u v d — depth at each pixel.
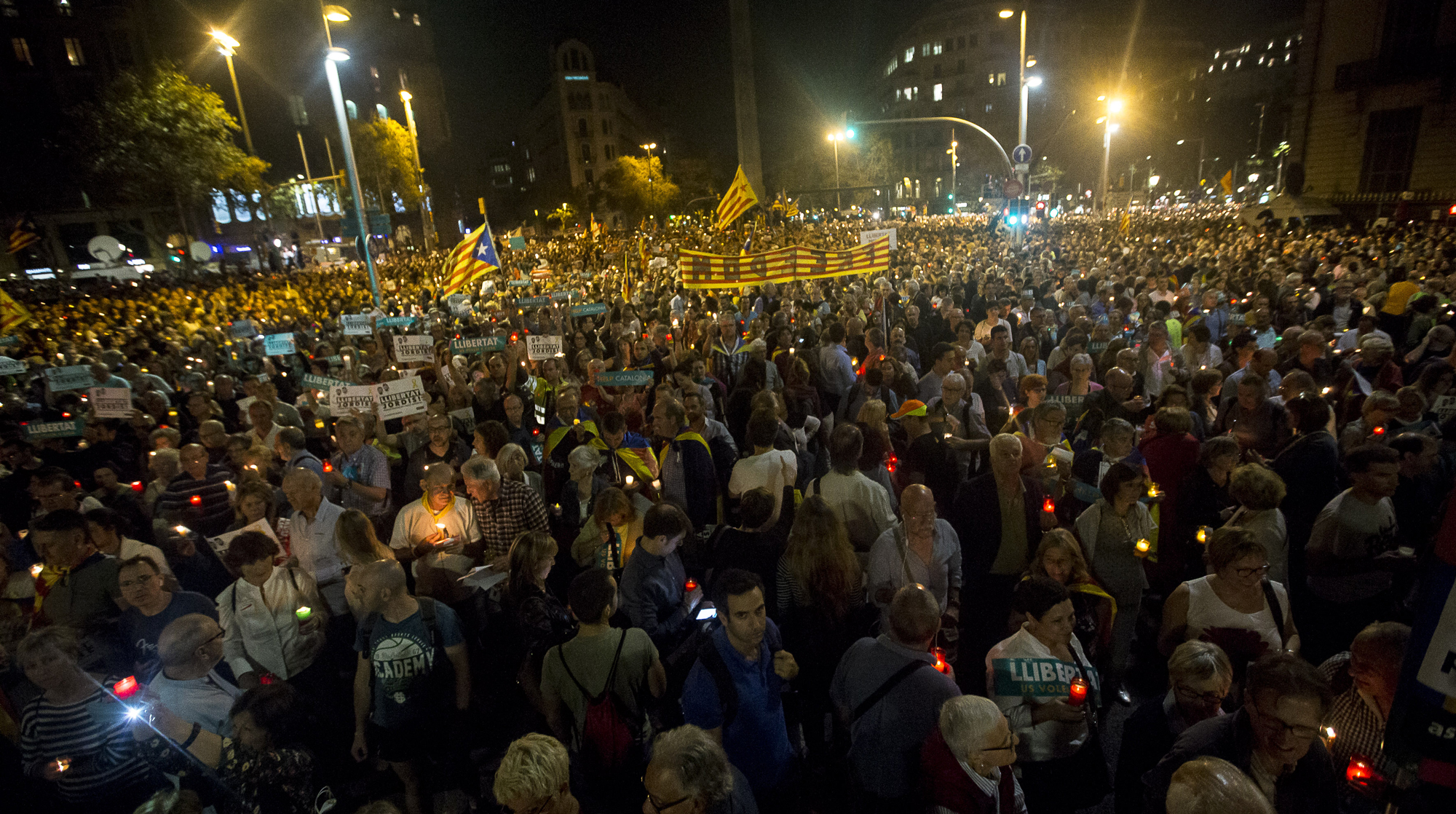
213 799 3.49
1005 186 23.05
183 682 3.62
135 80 40.97
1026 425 6.46
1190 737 2.68
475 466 5.03
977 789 2.74
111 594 4.48
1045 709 3.29
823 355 9.06
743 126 50.81
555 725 3.64
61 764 3.34
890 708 3.01
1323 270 13.98
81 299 28.78
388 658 3.79
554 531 5.76
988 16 96.81
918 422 6.06
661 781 2.45
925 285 15.65
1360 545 4.11
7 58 49.06
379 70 78.69
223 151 42.69
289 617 4.25
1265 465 5.38
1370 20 26.30
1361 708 2.83
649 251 30.59
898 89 107.50
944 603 4.28
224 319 21.69
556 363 8.52
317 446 8.30
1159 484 5.02
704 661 3.27
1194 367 8.08
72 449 7.91
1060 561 3.88
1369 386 6.66
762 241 31.77
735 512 5.25
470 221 100.12
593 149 114.75
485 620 4.93
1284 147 55.19
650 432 7.49
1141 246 25.36
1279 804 2.53
